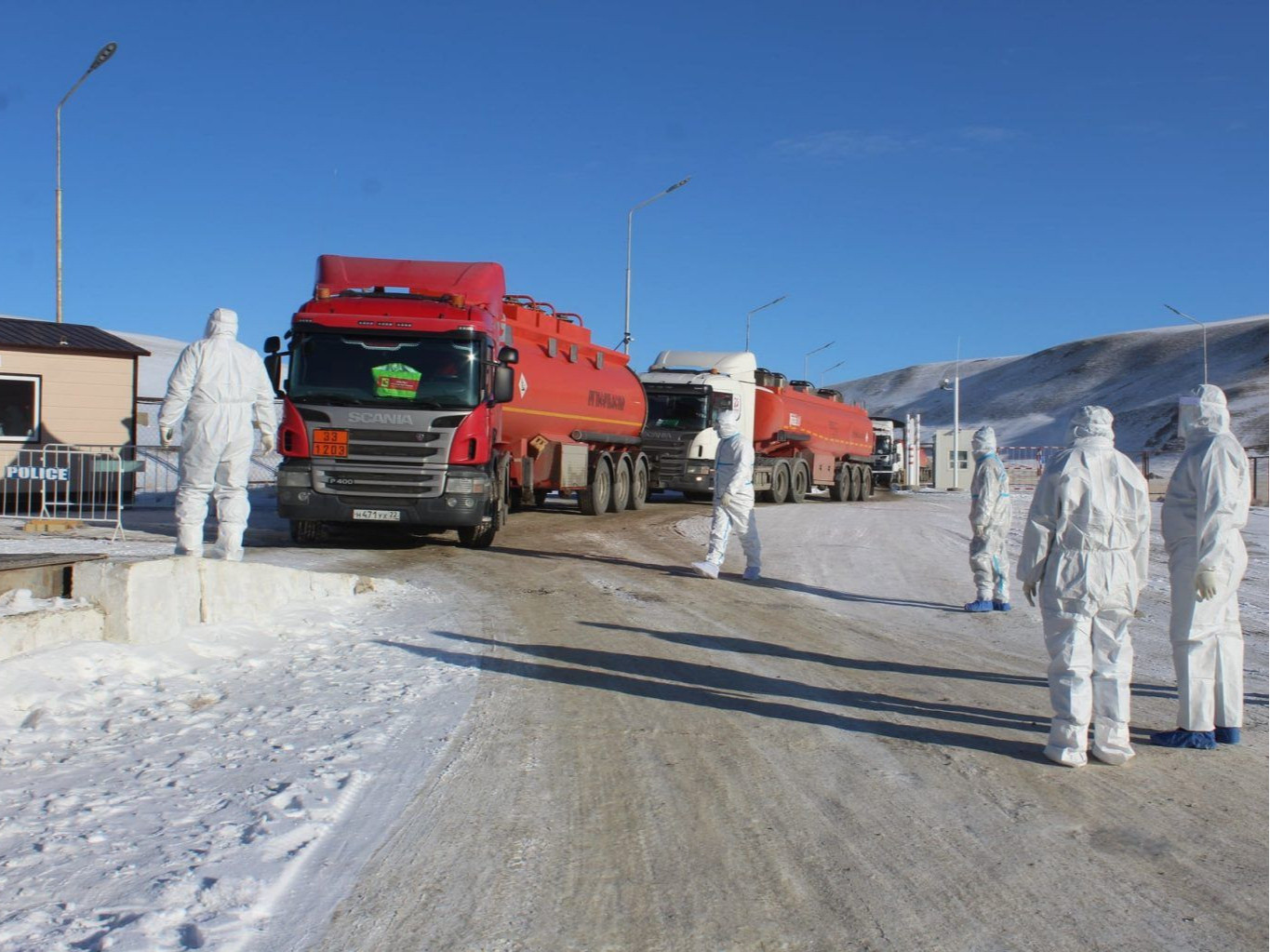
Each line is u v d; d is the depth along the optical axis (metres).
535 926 3.75
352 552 15.02
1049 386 193.12
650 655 8.59
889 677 8.12
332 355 14.56
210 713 6.51
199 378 10.08
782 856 4.45
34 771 5.33
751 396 29.64
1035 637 10.24
